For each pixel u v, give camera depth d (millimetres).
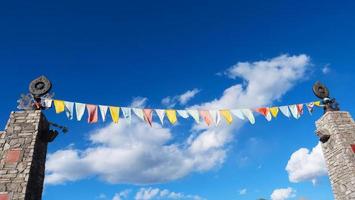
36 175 17422
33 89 19141
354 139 21016
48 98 18906
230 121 18062
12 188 16219
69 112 17062
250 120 18422
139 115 17141
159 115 17328
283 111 19688
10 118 18422
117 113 17062
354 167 19844
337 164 20859
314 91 22953
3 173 16625
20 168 16797
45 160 18625
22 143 17594
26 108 18844
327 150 21812
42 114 18734
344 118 21938
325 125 22203
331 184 21281
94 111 17062
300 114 19984
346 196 19938
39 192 17547
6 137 17797
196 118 17656
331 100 22656
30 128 18047
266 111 19203
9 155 17203
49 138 18500
